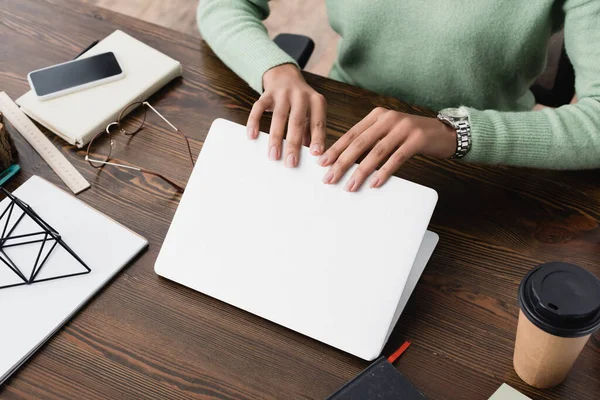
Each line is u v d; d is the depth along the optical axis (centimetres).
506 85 134
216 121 95
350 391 77
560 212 99
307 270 87
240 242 90
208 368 84
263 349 85
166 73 118
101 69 117
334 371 83
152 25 131
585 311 68
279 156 92
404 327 87
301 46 144
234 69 121
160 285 92
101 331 87
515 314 88
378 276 85
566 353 73
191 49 128
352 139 97
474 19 120
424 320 88
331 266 87
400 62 133
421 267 92
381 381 78
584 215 99
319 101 108
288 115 106
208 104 117
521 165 104
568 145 103
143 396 81
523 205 100
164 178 104
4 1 135
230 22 125
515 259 94
